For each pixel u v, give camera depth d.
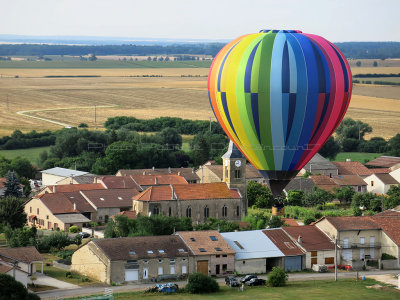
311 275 138.38
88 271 133.50
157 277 132.25
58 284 126.75
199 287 122.19
